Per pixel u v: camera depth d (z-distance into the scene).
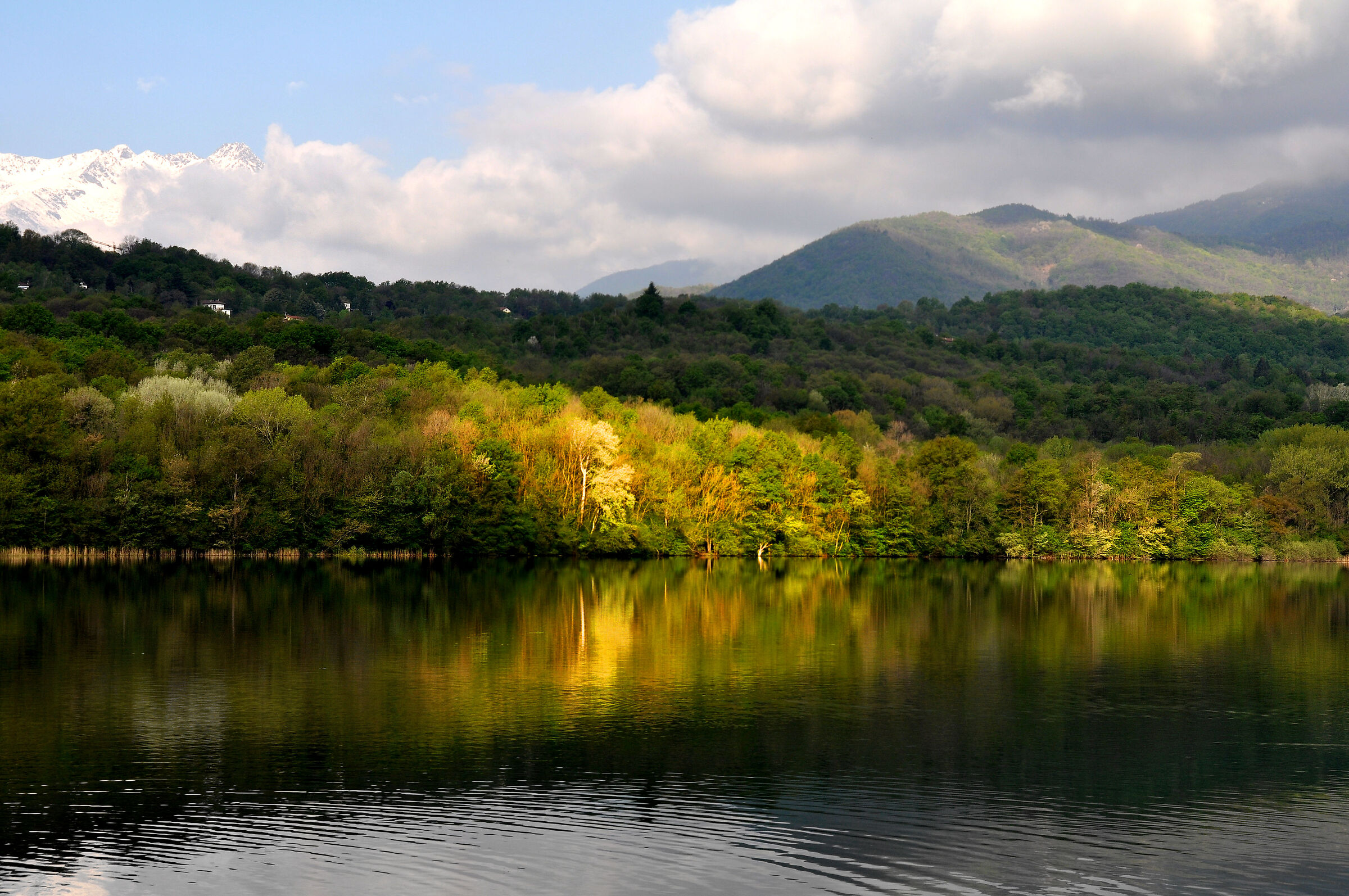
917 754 47.53
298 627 80.38
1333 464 176.38
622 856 35.03
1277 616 98.75
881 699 58.62
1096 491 166.25
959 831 37.84
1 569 114.12
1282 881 33.78
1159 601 110.62
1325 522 172.88
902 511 168.00
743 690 60.62
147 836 36.12
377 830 36.94
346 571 122.44
